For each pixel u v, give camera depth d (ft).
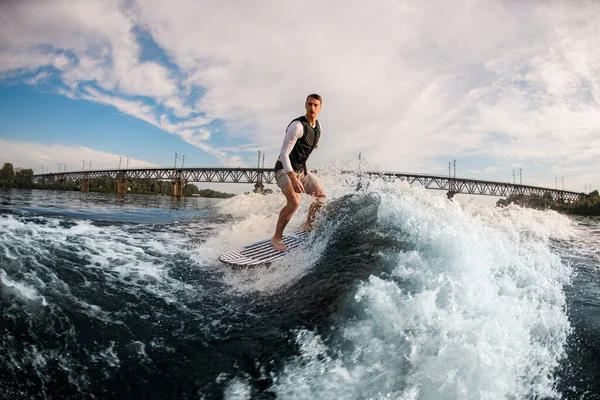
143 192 317.42
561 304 8.46
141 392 6.00
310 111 13.56
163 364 6.73
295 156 13.83
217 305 9.48
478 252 9.06
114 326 7.70
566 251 15.40
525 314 7.50
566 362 6.47
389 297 7.65
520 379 5.96
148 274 10.85
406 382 5.83
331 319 7.76
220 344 7.50
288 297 9.81
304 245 13.71
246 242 16.33
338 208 15.53
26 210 22.67
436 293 7.52
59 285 8.66
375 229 11.80
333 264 10.88
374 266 9.35
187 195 334.24
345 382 6.02
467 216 11.98
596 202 124.67
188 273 11.65
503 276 8.90
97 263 10.80
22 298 7.67
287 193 13.21
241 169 296.51
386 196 13.65
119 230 17.01
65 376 6.16
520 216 22.43
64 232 13.52
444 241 9.21
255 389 6.07
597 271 11.89
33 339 6.74
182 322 8.36
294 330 7.79
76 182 307.99
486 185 343.05
